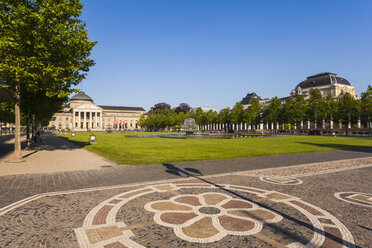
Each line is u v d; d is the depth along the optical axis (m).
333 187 7.68
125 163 12.46
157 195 6.63
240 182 8.30
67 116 148.12
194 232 4.26
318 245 3.81
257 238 4.04
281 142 30.23
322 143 28.55
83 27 15.32
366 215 5.21
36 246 3.72
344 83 88.81
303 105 67.19
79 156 15.80
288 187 7.64
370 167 11.65
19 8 11.71
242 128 114.06
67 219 4.85
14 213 5.17
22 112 26.03
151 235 4.13
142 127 154.25
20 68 12.38
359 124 66.69
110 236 4.09
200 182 8.27
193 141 32.41
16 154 13.50
